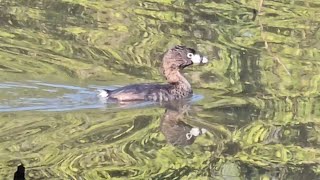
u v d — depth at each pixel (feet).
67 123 39.34
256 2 67.46
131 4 65.36
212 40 57.41
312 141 38.68
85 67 50.31
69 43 55.31
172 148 36.94
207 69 51.11
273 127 40.70
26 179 32.68
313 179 34.35
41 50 53.16
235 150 37.32
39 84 45.85
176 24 60.75
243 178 34.32
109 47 54.85
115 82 47.78
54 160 34.65
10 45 53.93
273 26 61.31
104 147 36.47
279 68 51.34
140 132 38.78
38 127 38.47
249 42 57.31
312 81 48.85
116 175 33.60
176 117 41.52
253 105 44.29
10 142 36.45
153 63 52.13
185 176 33.99
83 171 33.78
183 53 47.34
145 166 34.65
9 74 47.44
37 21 59.98
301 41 57.88
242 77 49.70
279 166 35.86
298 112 43.01
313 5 67.41
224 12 64.13
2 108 41.09
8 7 62.80
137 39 57.11
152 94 44.14
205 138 38.65
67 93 44.52
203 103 44.45
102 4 64.80
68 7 63.57
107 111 41.63
